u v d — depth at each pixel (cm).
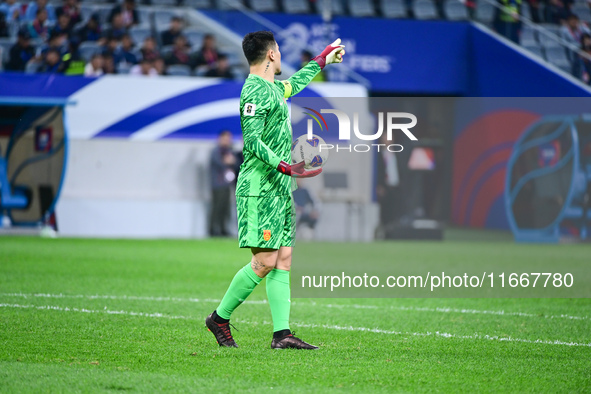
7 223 4816
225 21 6366
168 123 5094
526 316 2302
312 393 1296
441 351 1709
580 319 2253
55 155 4831
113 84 5044
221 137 4988
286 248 1688
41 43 5822
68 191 4888
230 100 5222
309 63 1794
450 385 1382
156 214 5012
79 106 4950
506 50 6297
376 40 6488
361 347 1736
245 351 1645
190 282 2922
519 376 1466
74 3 5981
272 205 1612
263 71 1631
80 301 2353
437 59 6562
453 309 2436
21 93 4900
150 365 1491
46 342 1702
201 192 5150
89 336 1786
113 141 4972
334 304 2502
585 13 7188
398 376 1442
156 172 5056
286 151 1636
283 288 1689
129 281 2884
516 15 6631
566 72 6316
